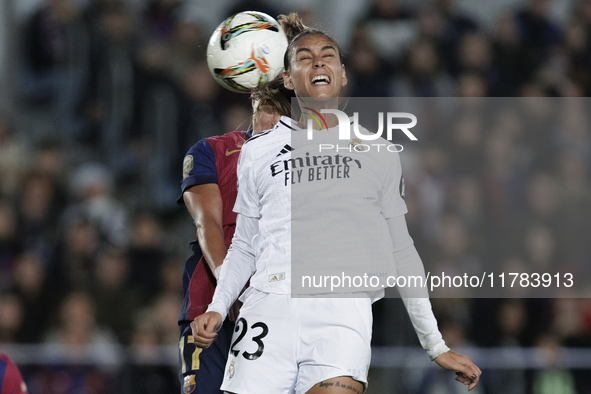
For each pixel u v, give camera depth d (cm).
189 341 1095
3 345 2052
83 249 2409
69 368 1997
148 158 2817
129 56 2909
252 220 975
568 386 1977
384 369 1980
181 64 2869
